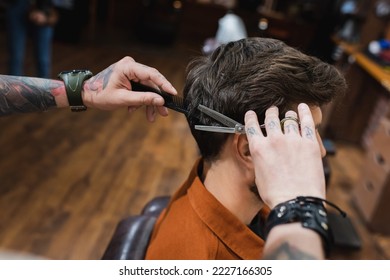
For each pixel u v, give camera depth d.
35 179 2.38
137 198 2.38
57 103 0.84
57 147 2.77
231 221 0.71
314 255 0.46
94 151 2.81
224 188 0.75
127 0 6.27
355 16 3.70
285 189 0.51
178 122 3.46
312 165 0.53
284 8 6.09
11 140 2.75
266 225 0.51
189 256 0.72
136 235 0.98
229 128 0.67
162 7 5.75
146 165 2.74
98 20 6.40
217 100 0.69
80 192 2.34
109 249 0.98
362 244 2.28
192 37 6.47
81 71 0.84
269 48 0.71
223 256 0.72
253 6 6.02
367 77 3.43
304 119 0.58
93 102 0.82
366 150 3.50
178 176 2.67
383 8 3.55
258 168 0.54
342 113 3.55
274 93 0.65
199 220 0.73
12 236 1.94
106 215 2.20
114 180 2.51
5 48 4.52
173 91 0.76
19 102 0.83
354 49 3.58
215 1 6.16
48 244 1.94
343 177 3.04
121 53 5.09
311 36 5.89
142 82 0.79
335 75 0.71
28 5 3.24
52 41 5.02
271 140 0.55
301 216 0.48
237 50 0.72
